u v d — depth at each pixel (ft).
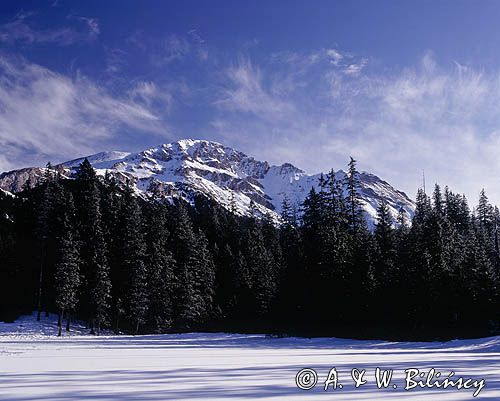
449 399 25.62
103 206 224.53
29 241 217.15
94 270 186.39
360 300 147.95
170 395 26.40
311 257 168.14
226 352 78.43
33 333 162.81
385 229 173.06
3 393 27.30
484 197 273.54
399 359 59.57
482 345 95.40
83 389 28.86
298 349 92.02
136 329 190.08
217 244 273.13
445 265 147.95
